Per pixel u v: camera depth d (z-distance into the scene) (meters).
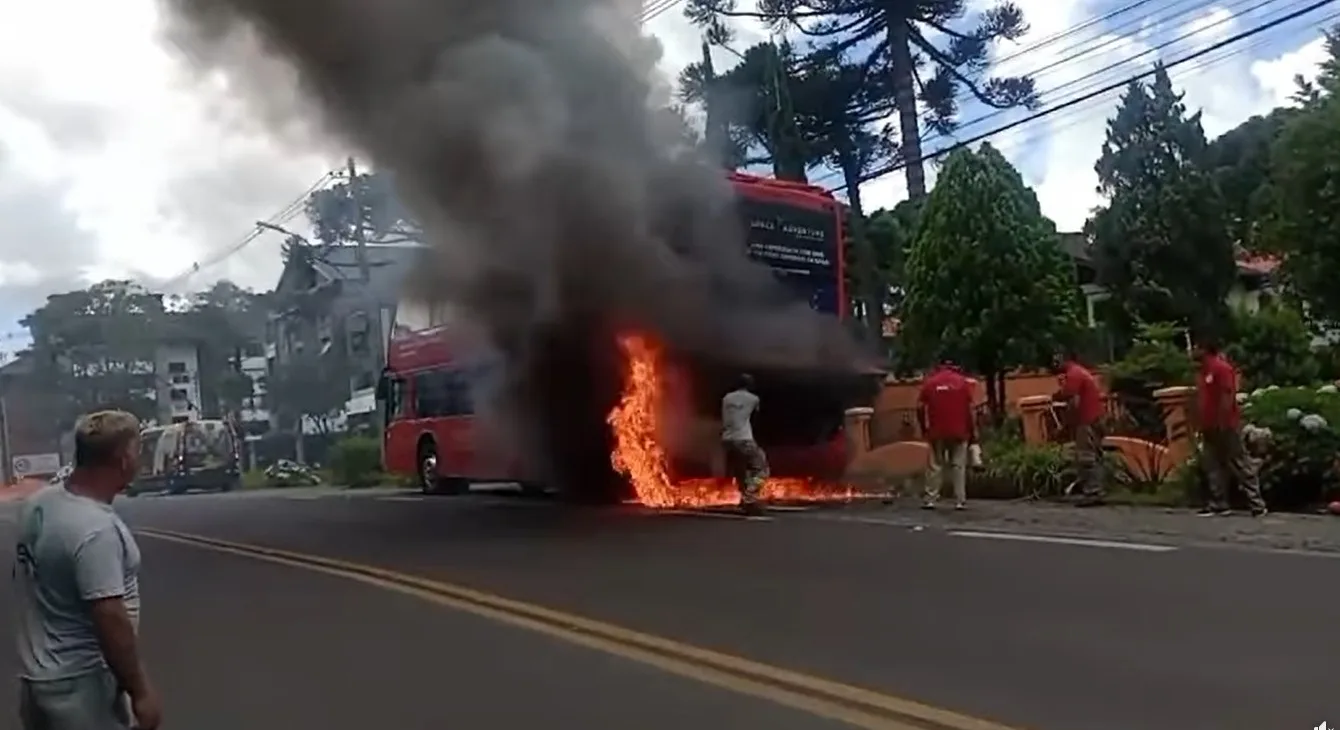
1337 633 7.08
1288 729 5.39
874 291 28.34
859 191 33.03
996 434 18.69
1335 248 18.67
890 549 11.27
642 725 6.02
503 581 10.73
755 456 15.48
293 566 12.85
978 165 22.00
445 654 7.92
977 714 5.84
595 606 9.20
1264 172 29.56
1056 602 8.35
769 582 9.78
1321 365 22.05
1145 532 11.81
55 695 3.88
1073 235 32.59
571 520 15.86
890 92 32.62
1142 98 27.47
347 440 36.91
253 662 8.05
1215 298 25.95
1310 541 10.71
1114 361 22.84
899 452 18.92
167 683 7.59
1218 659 6.61
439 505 20.97
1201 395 13.42
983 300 21.56
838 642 7.50
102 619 3.86
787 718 5.99
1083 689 6.17
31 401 61.09
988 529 12.56
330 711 6.68
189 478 41.09
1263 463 13.63
